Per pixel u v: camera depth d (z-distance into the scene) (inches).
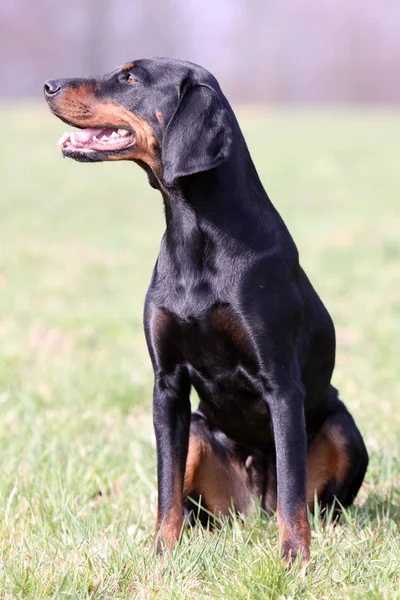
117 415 422.9
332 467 299.0
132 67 287.9
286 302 267.1
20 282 870.4
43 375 503.8
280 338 265.1
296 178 1667.1
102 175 1739.7
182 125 263.0
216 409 288.0
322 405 299.6
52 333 635.5
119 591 234.5
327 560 243.4
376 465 339.0
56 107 290.5
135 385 473.4
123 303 764.6
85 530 269.9
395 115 2933.1
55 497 303.9
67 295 807.7
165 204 280.1
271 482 302.2
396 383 479.5
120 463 350.6
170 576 235.6
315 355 289.3
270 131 2300.7
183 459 277.1
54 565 242.4
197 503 290.4
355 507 304.2
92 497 322.7
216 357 272.8
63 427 391.9
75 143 293.1
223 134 262.8
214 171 266.1
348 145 2063.2
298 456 258.5
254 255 266.2
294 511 252.2
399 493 305.9
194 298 267.1
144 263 985.5
